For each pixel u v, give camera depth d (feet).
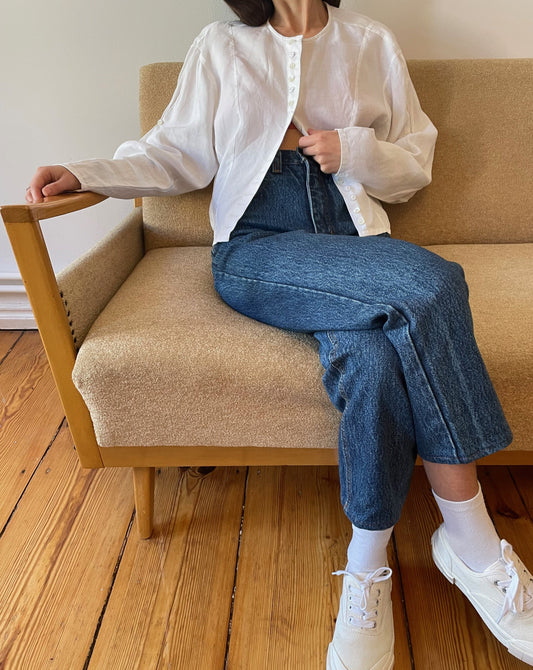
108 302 2.89
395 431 2.09
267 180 2.89
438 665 2.31
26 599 2.61
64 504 3.18
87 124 4.24
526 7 3.77
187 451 2.63
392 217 3.67
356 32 3.02
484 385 2.07
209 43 2.96
